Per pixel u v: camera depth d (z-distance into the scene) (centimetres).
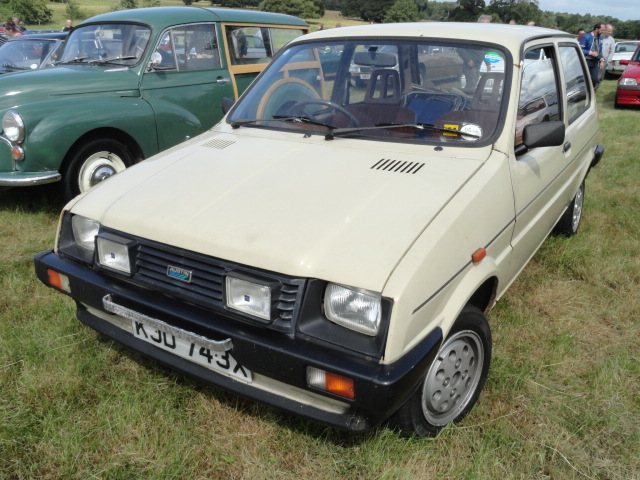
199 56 632
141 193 271
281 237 223
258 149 302
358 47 340
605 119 1127
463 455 249
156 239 244
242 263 222
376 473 236
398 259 210
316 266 211
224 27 655
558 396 288
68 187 532
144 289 248
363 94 329
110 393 280
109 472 232
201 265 232
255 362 215
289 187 256
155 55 591
